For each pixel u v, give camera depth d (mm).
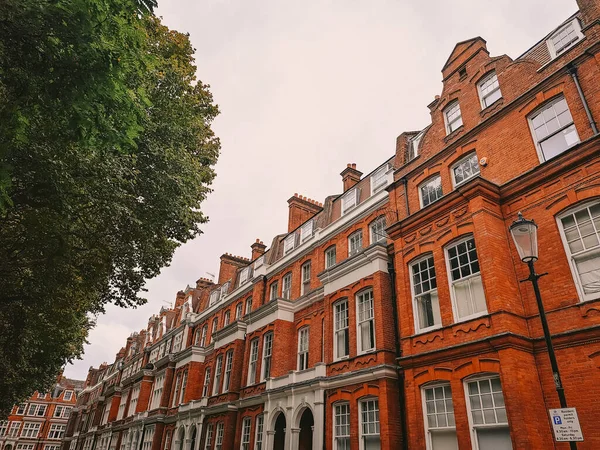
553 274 10414
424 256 13703
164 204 14875
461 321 11484
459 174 14172
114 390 46844
